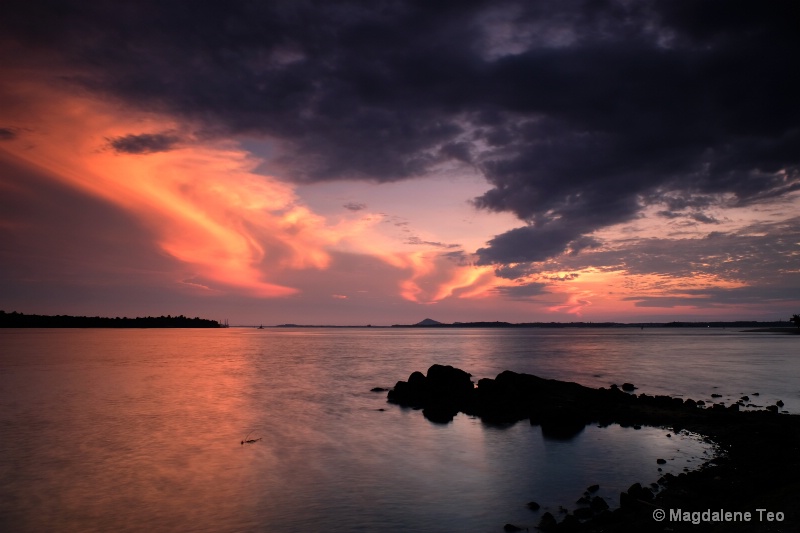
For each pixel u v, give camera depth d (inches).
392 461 880.9
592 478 767.7
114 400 1555.1
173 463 870.4
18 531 595.2
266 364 2906.0
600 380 2046.0
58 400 1553.9
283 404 1494.8
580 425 1157.1
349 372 2456.9
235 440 1039.0
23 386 1881.2
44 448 971.9
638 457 882.8
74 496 708.0
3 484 761.0
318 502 680.4
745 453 876.6
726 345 4955.7
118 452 942.4
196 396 1643.7
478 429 1147.9
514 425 1190.3
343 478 784.9
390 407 1450.5
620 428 1125.1
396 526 596.4
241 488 738.8
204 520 621.6
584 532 554.9
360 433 1108.5
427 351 4256.9
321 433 1107.9
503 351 4178.2
